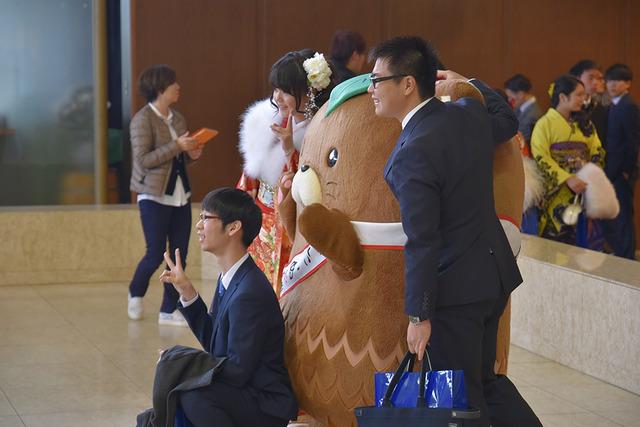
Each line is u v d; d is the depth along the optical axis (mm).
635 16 13312
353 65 8297
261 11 11844
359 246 4312
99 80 11438
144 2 11375
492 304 4121
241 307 4465
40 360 6992
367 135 4383
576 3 13086
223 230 4590
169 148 7977
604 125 10578
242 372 4414
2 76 11195
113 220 9898
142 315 8289
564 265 7066
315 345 4465
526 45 12953
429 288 3855
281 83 5105
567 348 6973
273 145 5391
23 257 9680
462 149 3996
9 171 11312
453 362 4059
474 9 12703
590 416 5930
